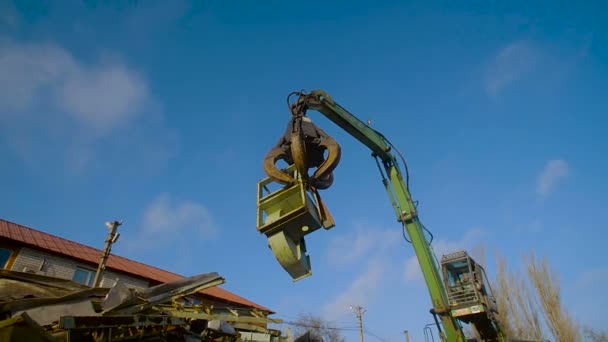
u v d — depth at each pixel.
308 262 5.10
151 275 19.14
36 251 14.81
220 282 10.15
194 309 10.84
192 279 9.72
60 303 7.52
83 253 17.11
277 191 5.23
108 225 14.99
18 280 9.18
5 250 14.15
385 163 10.00
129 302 8.05
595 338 32.69
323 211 5.30
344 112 9.25
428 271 8.77
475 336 13.29
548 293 23.70
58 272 15.18
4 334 6.01
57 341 6.48
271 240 4.88
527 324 23.19
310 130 6.32
